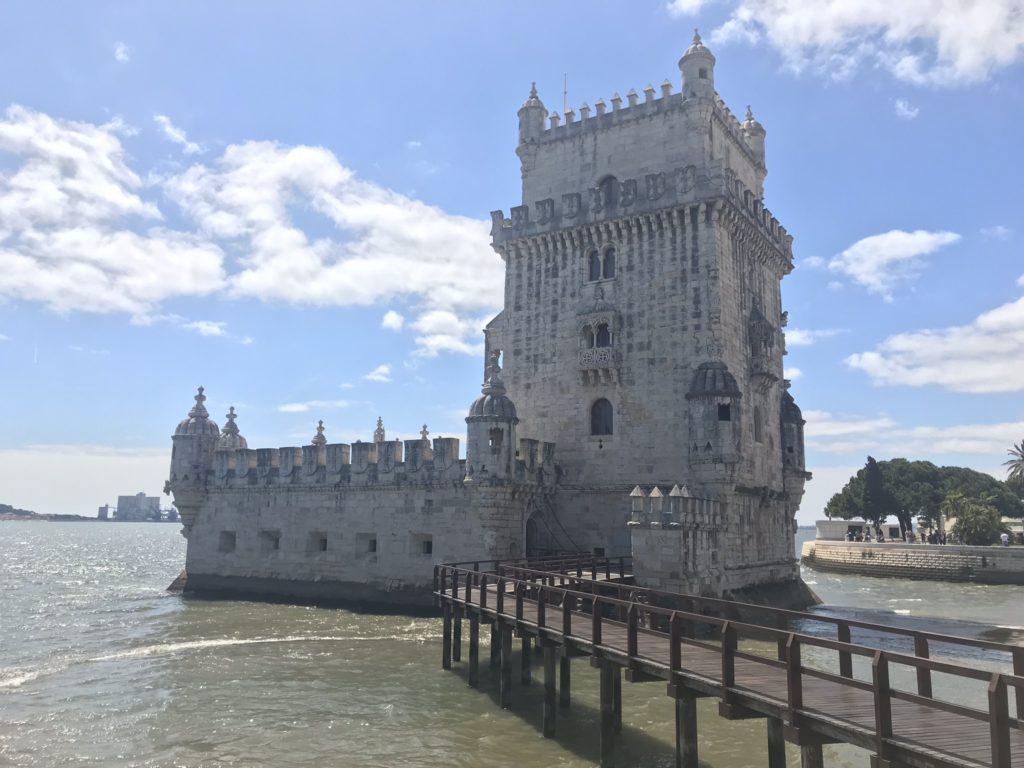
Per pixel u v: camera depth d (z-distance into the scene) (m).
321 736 22.75
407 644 35.62
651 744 21.59
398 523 46.12
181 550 156.62
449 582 42.66
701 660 18.97
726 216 44.62
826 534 112.62
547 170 51.34
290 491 51.50
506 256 50.88
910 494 109.44
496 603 29.33
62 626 42.84
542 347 48.47
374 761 20.72
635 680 18.83
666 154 47.12
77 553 139.62
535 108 52.47
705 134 46.53
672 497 34.47
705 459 41.09
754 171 55.84
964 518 95.56
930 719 13.82
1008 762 10.69
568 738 22.31
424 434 67.50
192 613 46.19
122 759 21.11
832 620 17.70
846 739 13.11
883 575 85.38
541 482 44.38
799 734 13.96
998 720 10.77
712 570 36.66
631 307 45.47
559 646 25.20
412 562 45.28
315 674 29.97
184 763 20.77
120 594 59.09
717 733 22.44
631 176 48.06
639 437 44.19
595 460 45.41
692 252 44.09
